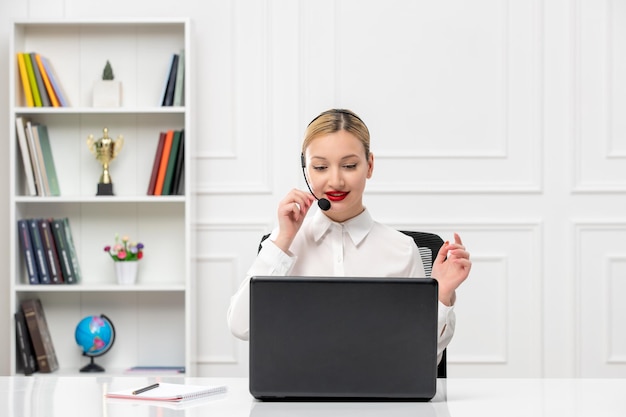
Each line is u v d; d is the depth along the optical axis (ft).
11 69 14.71
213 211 15.47
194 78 15.31
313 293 5.86
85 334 14.75
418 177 15.37
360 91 15.40
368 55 15.40
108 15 15.53
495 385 6.58
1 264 15.40
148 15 15.52
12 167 14.71
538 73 15.33
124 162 15.47
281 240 6.97
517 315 15.37
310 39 15.42
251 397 6.09
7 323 15.40
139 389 6.24
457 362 15.37
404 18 15.37
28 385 6.65
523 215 15.35
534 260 15.34
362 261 7.66
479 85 15.38
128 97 15.47
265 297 5.87
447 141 15.37
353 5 15.40
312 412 5.54
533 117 15.34
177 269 15.53
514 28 15.35
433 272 6.65
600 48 15.34
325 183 7.00
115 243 15.52
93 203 15.51
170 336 15.51
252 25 15.47
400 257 7.68
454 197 15.35
